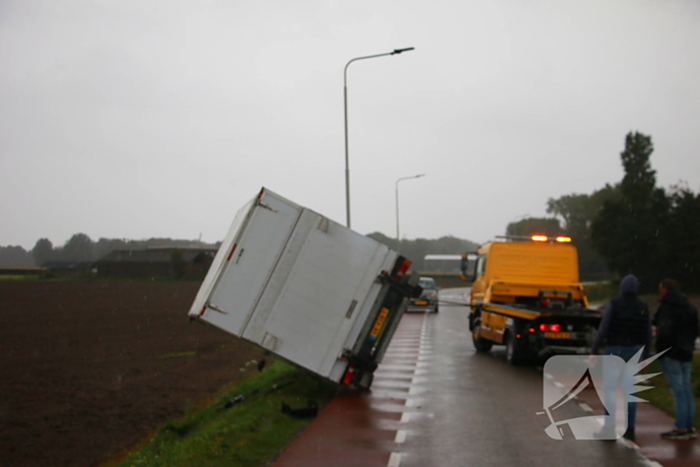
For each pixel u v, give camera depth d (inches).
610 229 2471.7
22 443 362.6
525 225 4220.0
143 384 534.3
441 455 292.2
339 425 354.3
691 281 2278.5
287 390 458.0
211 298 426.6
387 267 435.2
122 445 361.4
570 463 276.7
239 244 432.8
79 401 468.8
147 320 1147.9
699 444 305.4
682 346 311.0
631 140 2551.7
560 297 669.9
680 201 2342.5
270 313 427.8
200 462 276.5
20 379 554.6
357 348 428.8
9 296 1823.3
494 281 672.4
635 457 284.7
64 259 5959.6
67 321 1124.5
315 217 435.5
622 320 317.4
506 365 605.3
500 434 330.6
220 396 468.4
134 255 3412.9
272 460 286.4
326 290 431.5
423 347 776.9
